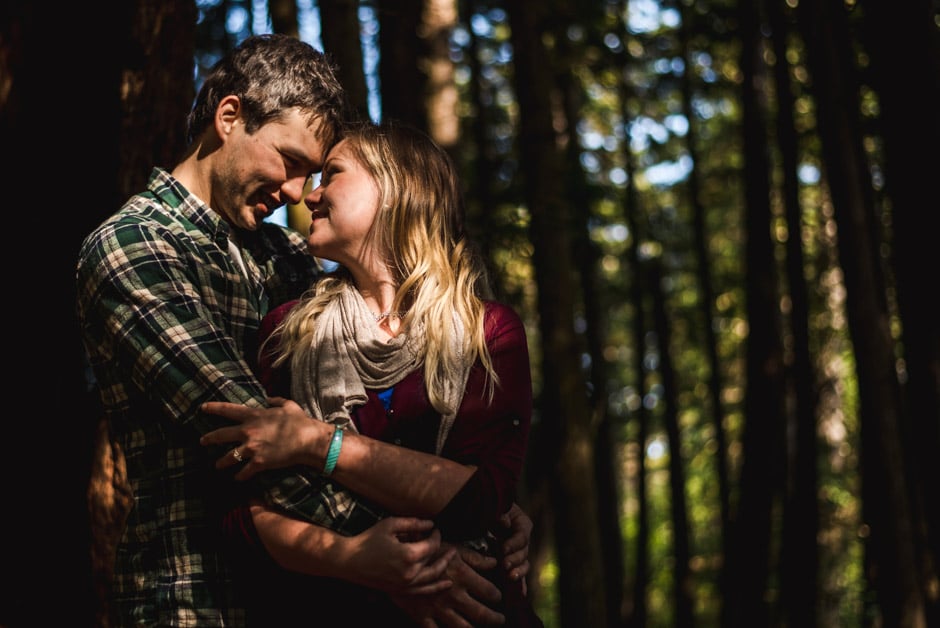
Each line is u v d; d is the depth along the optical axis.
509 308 2.00
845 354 10.67
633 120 9.39
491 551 1.99
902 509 4.38
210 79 2.25
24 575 3.09
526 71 5.08
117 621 2.05
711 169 10.47
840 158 4.51
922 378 4.23
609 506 7.40
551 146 5.08
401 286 1.94
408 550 1.79
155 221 2.12
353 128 2.10
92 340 2.04
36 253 3.19
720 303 11.37
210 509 1.98
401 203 1.95
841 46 4.73
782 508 6.46
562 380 4.98
